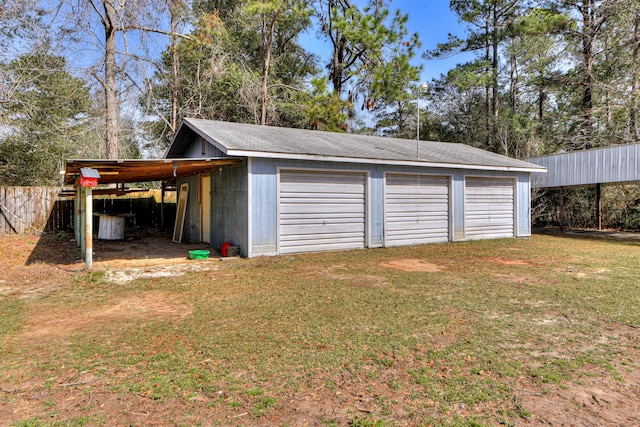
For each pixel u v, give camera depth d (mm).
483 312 4664
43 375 3096
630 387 2867
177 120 19734
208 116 19969
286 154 8992
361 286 6051
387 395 2740
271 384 2904
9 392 2826
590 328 4121
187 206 12469
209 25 18281
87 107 19219
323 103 19828
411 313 4625
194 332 4039
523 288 5883
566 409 2564
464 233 12344
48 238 12070
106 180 12484
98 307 5004
